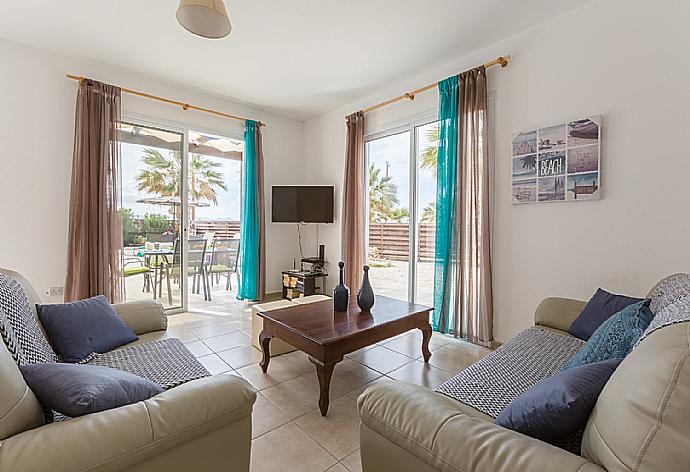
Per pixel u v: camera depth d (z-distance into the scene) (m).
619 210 2.38
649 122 2.24
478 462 0.82
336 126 4.85
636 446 0.65
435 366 2.71
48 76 3.23
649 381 0.69
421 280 3.85
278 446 1.75
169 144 4.12
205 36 1.78
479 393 1.44
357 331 2.20
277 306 3.13
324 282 5.06
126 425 0.92
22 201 3.14
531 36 2.80
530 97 2.81
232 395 1.12
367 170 4.44
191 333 3.47
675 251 2.16
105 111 3.42
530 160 2.80
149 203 4.00
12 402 0.86
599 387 0.90
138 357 1.77
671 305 1.24
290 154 5.27
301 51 3.20
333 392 2.30
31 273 3.20
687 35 2.10
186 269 4.29
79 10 2.62
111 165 3.48
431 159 3.72
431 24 2.76
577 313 2.21
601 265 2.47
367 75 3.71
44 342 1.55
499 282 3.04
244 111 4.70
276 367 2.68
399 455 1.01
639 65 2.28
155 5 2.56
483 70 3.03
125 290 3.73
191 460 1.04
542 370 1.64
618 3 2.36
